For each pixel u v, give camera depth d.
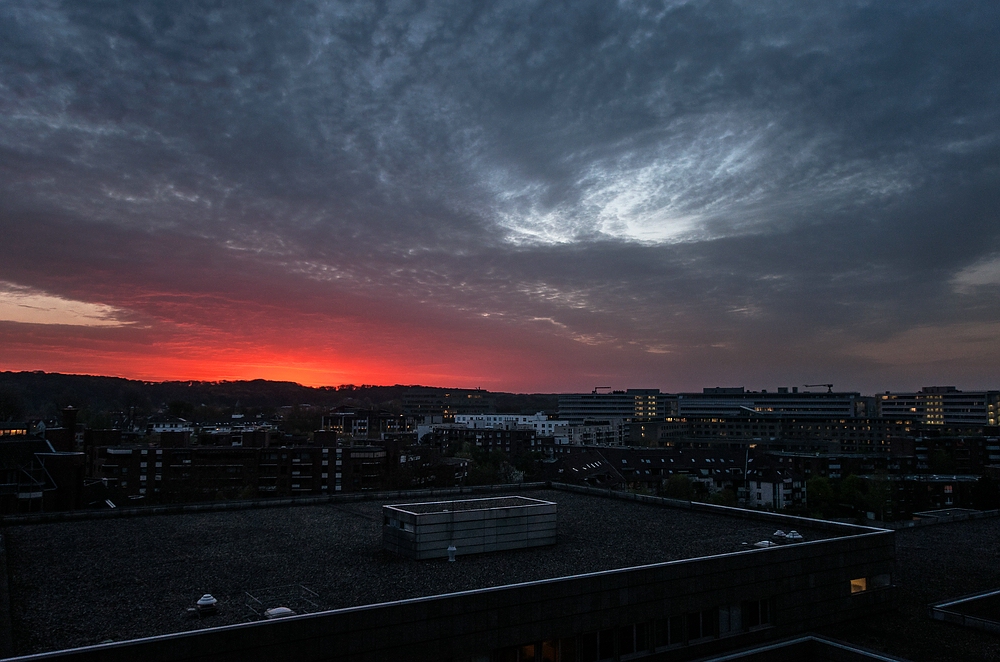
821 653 31.66
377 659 24.11
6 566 32.56
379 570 32.78
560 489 66.19
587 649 28.69
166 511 49.31
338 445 136.88
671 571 30.69
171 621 25.16
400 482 130.38
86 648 20.06
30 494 80.44
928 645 32.78
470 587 29.81
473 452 186.12
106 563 34.00
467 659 25.91
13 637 23.48
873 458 171.38
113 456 122.69
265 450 126.19
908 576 43.78
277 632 22.66
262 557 35.44
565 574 32.12
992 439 175.12
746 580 32.84
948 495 134.88
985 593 38.59
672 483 127.56
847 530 41.62
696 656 30.92
